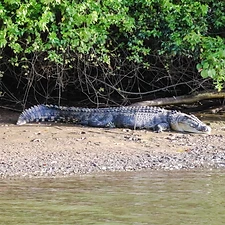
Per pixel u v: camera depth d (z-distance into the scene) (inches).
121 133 1546.5
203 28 1615.4
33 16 1464.1
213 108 1878.7
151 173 1104.2
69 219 742.5
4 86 1947.6
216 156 1286.9
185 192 907.4
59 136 1477.6
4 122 1691.7
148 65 1683.1
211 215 759.7
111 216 755.4
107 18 1530.5
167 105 1844.2
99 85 1887.3
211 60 1402.6
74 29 1505.9
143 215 760.3
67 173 1111.6
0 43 1430.9
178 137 1505.9
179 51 1631.4
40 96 2017.7
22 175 1091.3
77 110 1676.9
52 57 1552.7
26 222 729.0
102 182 1008.2
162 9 1616.6
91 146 1374.3
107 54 1690.5
